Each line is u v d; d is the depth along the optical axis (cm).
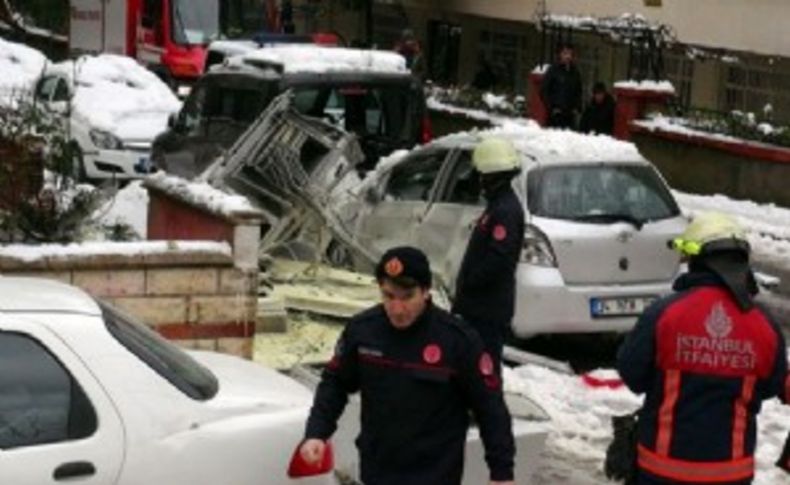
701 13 2850
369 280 1386
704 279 679
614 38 2962
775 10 2669
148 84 2455
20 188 1191
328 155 1452
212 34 3262
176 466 669
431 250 1438
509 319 1045
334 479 733
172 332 1096
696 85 3072
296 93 1781
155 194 1276
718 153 2519
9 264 1036
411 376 667
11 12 4441
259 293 1282
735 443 672
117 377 669
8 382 656
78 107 2312
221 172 1427
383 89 1822
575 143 1430
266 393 735
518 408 948
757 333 672
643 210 1388
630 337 688
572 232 1345
